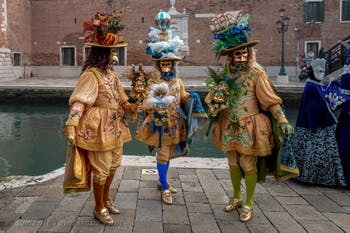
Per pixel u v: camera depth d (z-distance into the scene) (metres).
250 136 3.31
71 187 3.05
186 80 21.06
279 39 23.06
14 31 23.09
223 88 3.34
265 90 3.28
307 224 3.18
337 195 3.93
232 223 3.21
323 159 4.15
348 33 22.47
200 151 8.58
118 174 4.52
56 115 14.12
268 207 3.58
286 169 3.32
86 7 24.56
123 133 3.31
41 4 25.11
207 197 3.83
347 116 4.30
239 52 3.33
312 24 22.70
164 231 3.03
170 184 4.20
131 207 3.53
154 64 3.97
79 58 25.00
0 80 21.28
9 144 9.33
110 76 3.26
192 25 23.73
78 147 3.05
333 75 16.73
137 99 3.37
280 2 22.91
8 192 3.88
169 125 3.75
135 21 24.16
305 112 4.27
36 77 24.83
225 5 23.36
